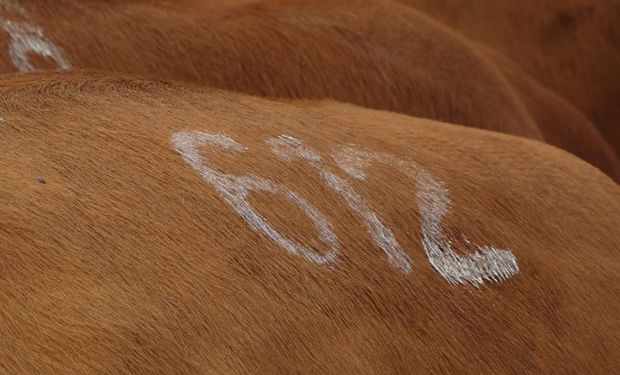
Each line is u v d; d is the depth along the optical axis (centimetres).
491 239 154
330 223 145
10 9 189
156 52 193
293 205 144
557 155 170
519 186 160
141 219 134
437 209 153
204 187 141
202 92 157
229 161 145
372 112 166
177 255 133
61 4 193
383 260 146
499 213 157
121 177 138
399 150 157
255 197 143
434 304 147
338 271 142
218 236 137
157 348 126
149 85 155
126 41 193
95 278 127
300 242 142
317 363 135
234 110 155
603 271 161
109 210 134
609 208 167
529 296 153
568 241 160
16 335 120
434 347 145
